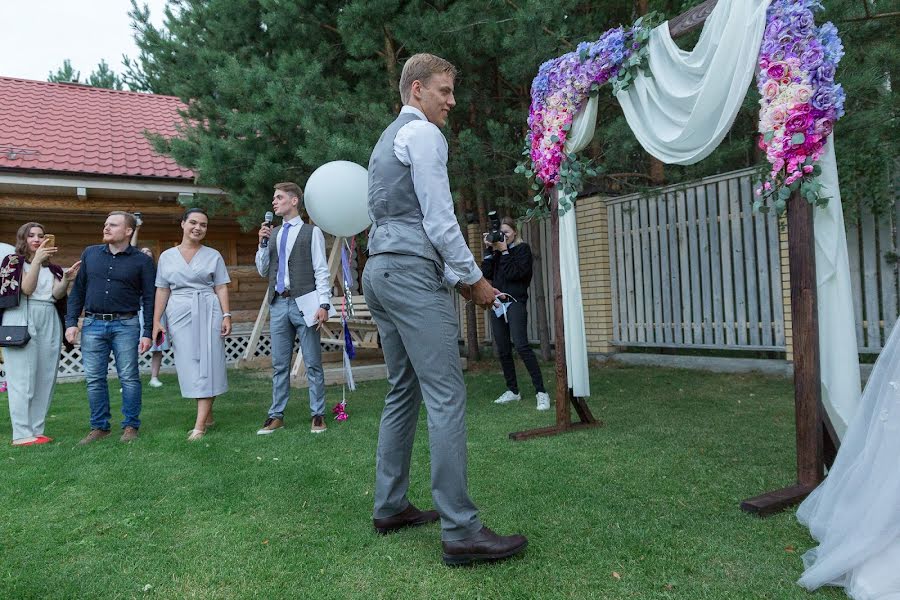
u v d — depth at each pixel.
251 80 6.25
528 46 5.87
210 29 7.62
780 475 3.15
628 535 2.42
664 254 7.62
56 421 5.38
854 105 5.13
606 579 2.07
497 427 4.53
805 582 1.96
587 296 8.53
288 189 4.76
